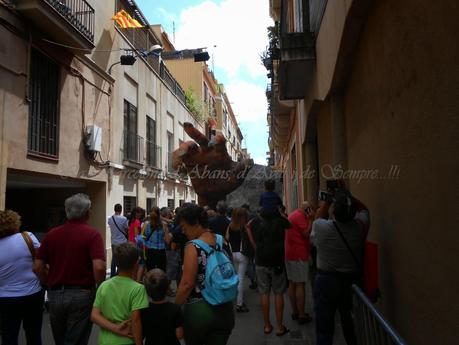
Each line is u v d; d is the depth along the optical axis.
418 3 2.77
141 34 17.95
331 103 6.29
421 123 2.83
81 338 3.81
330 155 7.04
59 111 10.23
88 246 3.86
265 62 11.34
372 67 4.27
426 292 2.86
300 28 8.68
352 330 4.06
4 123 8.11
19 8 8.50
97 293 3.29
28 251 4.20
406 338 3.39
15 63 8.50
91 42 10.81
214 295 3.19
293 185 16.84
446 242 2.46
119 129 14.46
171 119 22.73
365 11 4.23
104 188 12.98
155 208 7.52
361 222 4.03
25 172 9.02
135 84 16.59
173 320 3.21
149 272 3.34
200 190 11.03
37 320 4.28
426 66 2.69
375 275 3.81
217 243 3.41
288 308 6.93
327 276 4.00
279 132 17.88
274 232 5.51
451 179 2.35
